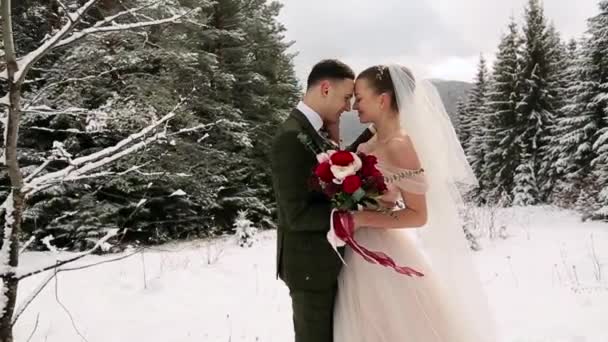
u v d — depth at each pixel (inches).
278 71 684.1
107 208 375.2
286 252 104.2
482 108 1129.4
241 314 192.4
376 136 113.7
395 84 104.7
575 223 478.9
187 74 445.1
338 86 103.0
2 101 99.3
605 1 655.1
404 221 101.0
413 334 102.1
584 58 678.5
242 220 401.4
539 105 853.8
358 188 89.5
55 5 313.6
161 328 174.1
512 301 194.5
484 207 536.4
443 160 107.1
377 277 104.1
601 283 211.8
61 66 273.4
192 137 473.7
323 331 105.0
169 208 460.8
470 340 107.7
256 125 605.9
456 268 108.7
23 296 201.5
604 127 626.8
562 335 155.7
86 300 201.8
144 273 250.5
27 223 363.9
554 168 775.1
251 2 629.3
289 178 95.7
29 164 378.6
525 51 879.1
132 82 350.3
